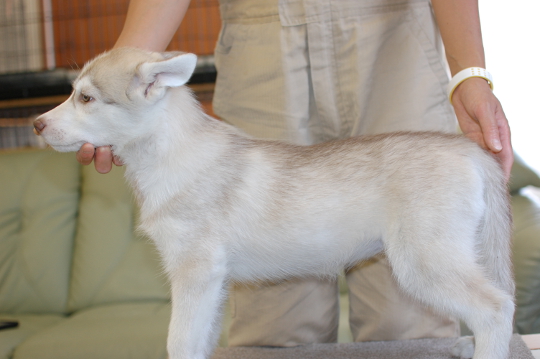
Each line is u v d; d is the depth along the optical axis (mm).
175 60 1681
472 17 1846
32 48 6238
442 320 2168
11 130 5262
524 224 3320
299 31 2074
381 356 1910
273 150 1874
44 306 3820
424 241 1612
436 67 2057
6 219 3990
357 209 1724
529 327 3082
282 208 1756
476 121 1787
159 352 2947
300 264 1834
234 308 2303
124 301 3721
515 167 3807
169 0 1931
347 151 1801
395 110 2047
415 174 1667
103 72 1792
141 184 1815
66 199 4062
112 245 3857
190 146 1804
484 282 1580
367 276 2152
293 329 2227
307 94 2137
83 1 6176
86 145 1795
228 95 2281
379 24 2018
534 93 4684
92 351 2990
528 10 4656
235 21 2205
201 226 1729
